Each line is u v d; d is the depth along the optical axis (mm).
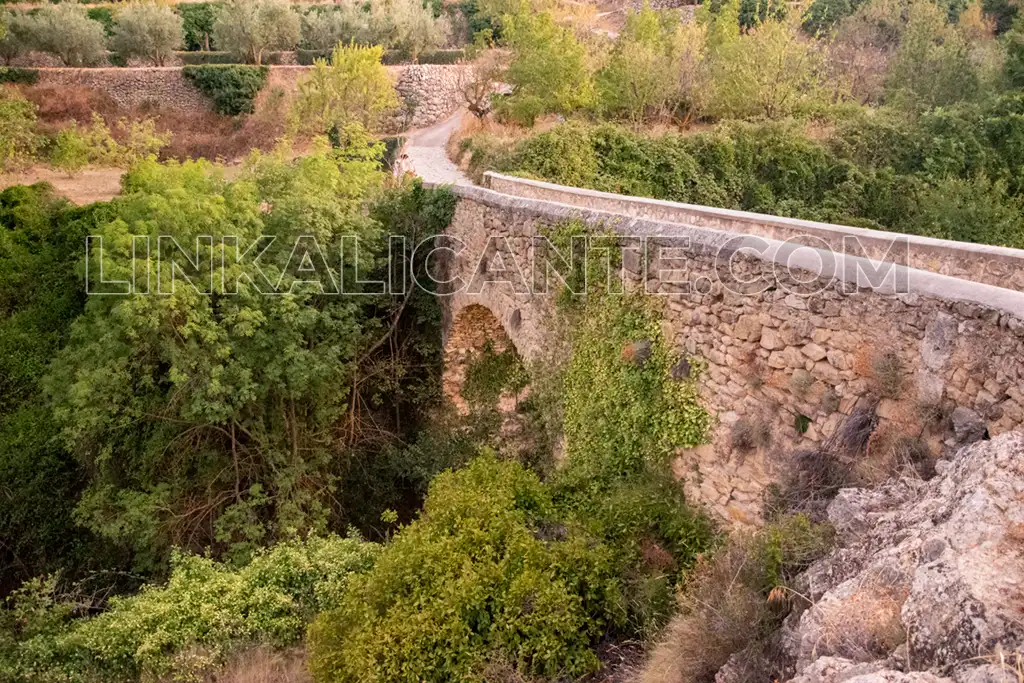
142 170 12734
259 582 8305
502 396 12258
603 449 7281
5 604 11539
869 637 3459
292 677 6797
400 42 33156
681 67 22000
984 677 2824
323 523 11484
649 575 5891
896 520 4004
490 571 5762
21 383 13820
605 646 5656
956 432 4293
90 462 11680
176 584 8508
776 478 5566
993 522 3396
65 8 30578
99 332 10992
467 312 11781
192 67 28266
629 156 17734
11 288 14938
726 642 4273
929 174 17562
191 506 11539
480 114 23500
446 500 6508
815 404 5285
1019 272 5574
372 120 26109
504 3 34156
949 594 3213
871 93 24078
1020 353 3936
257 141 26969
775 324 5559
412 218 12883
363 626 5703
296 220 11578
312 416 12312
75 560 12000
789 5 24203
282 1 33062
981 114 18359
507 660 5422
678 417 6484
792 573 4383
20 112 23625
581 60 22234
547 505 6977
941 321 4473
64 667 7836
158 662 7246
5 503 12102
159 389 11312
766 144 18609
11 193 16422
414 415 13477
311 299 12000
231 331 11094
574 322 8039
